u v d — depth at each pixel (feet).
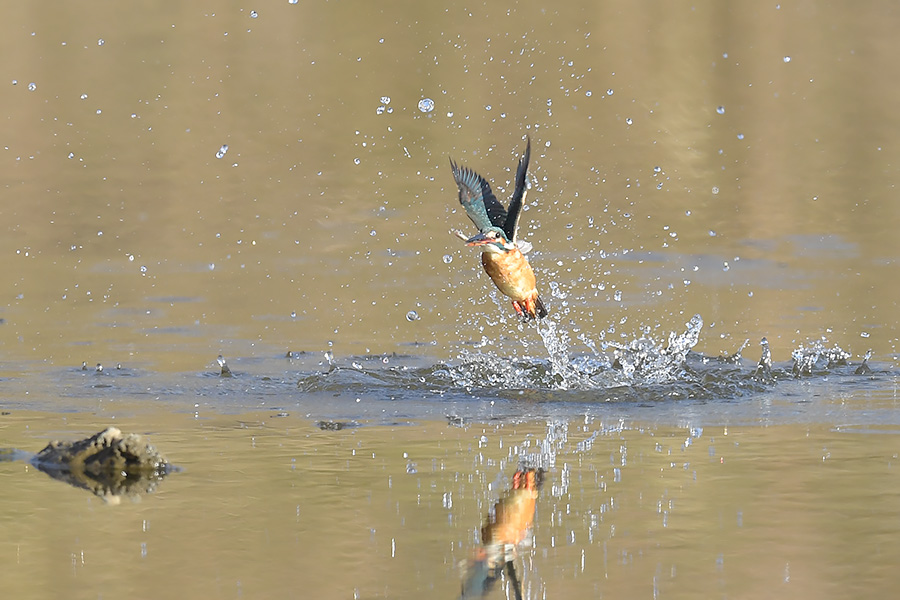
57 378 36.88
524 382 36.35
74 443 27.40
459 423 31.63
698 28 92.32
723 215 62.90
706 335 42.75
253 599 19.39
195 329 44.11
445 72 81.56
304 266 54.34
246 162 69.15
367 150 71.36
